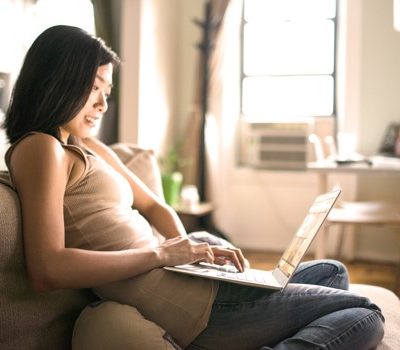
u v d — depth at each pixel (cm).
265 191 384
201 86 383
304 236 113
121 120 339
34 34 346
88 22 361
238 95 399
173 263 106
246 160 398
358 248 360
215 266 115
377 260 354
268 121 388
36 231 92
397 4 298
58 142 103
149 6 342
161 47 368
